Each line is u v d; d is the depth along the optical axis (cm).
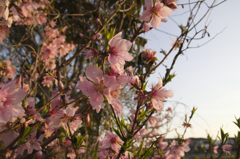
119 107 16
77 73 54
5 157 23
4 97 15
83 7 65
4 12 21
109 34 16
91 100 14
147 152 19
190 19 27
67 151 29
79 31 60
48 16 52
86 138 43
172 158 35
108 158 25
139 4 60
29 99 18
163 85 22
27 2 31
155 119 24
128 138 17
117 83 15
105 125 55
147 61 19
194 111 31
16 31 56
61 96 20
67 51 51
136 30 19
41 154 27
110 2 58
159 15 20
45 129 22
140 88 17
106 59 16
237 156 20
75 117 19
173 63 24
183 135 34
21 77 27
